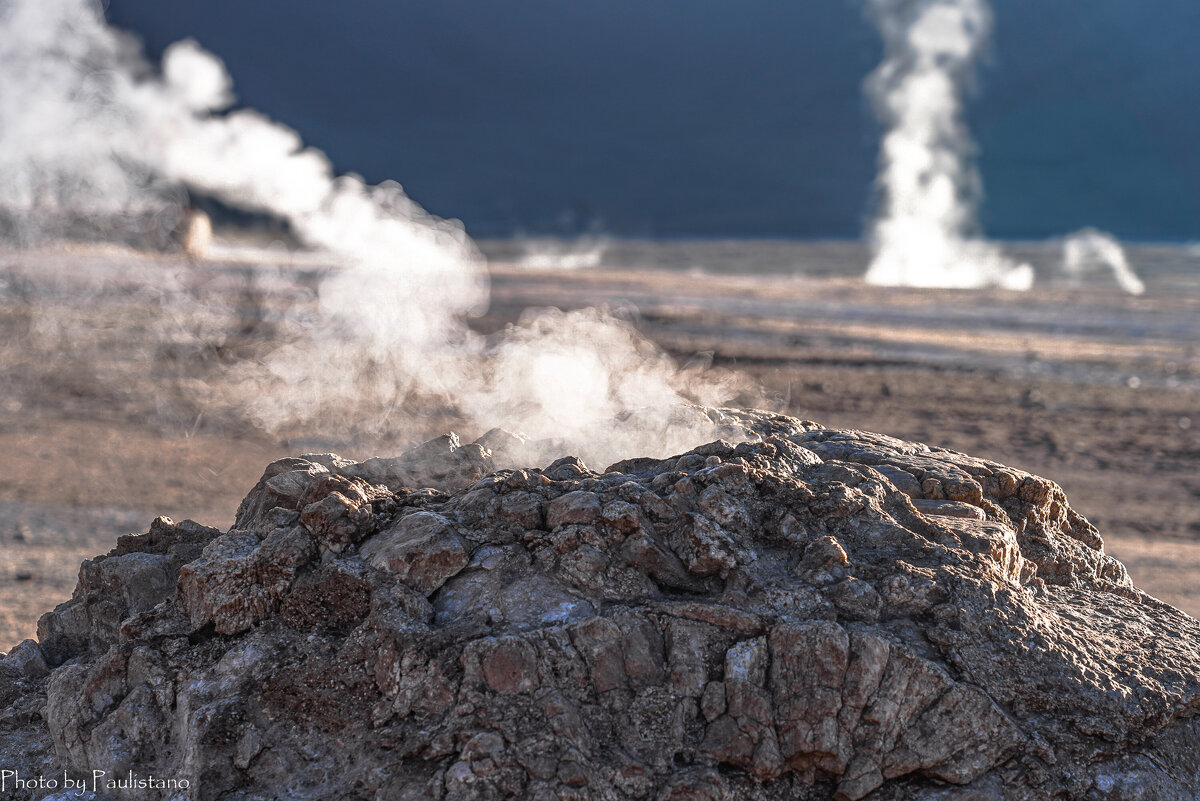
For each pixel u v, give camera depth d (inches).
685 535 149.1
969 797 126.5
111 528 380.2
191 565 152.3
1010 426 680.4
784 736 129.9
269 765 135.6
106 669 150.7
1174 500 513.0
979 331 1107.3
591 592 145.5
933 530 155.6
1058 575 172.7
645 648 136.9
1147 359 961.5
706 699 133.1
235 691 142.0
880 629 137.2
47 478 446.6
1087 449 625.0
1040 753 129.7
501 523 156.6
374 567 148.5
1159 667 143.2
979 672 134.6
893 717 130.2
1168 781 131.7
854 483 162.9
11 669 170.1
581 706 132.9
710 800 124.6
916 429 653.3
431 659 135.9
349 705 137.7
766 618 138.1
